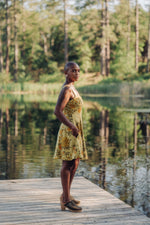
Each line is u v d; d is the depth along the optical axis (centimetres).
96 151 811
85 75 4378
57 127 1216
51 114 1650
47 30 4941
